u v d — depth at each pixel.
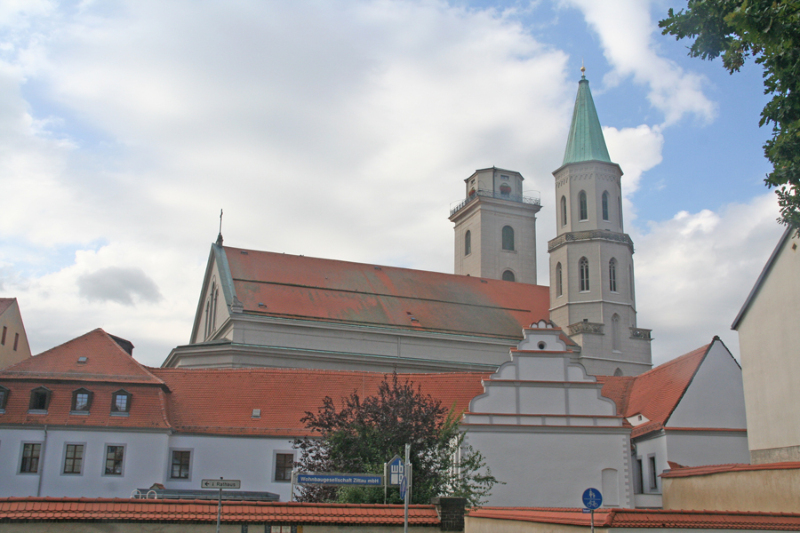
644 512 23.41
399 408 36.44
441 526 26.17
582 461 44.44
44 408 47.19
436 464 36.03
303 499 36.16
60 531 24.09
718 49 23.72
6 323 68.00
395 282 79.81
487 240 100.12
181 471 46.91
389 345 71.12
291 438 47.81
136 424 46.91
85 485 45.69
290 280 73.81
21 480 45.38
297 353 66.38
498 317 79.12
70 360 50.12
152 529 24.61
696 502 36.47
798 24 21.16
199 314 79.25
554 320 79.94
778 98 23.73
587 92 84.19
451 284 83.00
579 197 80.12
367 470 34.59
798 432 34.03
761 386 36.75
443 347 72.88
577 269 78.00
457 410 49.72
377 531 25.88
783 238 35.38
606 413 45.38
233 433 47.72
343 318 70.81
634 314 77.88
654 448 47.00
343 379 52.53
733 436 45.97
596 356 74.56
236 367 64.38
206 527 24.92
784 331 35.34
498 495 43.56
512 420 44.97
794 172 23.88
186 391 50.56
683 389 46.59
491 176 104.12
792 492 28.69
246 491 45.78
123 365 50.38
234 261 73.94
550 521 24.89
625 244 78.69
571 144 82.56
